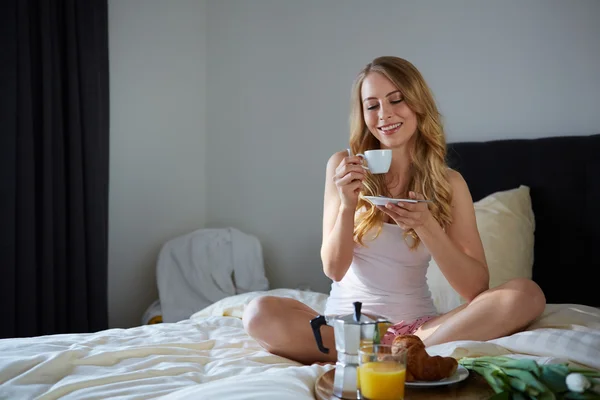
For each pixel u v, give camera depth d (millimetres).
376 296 1947
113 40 3357
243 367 1634
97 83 3049
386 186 2121
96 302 3027
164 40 3605
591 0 2703
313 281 3410
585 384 1232
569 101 2756
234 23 3697
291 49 3480
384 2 3166
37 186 2852
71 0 2939
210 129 3820
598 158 2639
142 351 1742
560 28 2766
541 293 1775
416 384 1305
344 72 3295
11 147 2689
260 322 1829
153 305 3350
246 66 3652
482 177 2857
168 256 3334
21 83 2740
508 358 1404
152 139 3551
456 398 1267
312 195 3412
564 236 2693
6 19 2682
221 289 3256
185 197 3730
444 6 3010
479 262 1967
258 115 3611
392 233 1964
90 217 3010
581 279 2660
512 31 2863
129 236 3443
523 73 2846
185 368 1621
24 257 2736
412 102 1979
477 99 2947
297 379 1378
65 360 1583
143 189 3510
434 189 2043
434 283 2533
